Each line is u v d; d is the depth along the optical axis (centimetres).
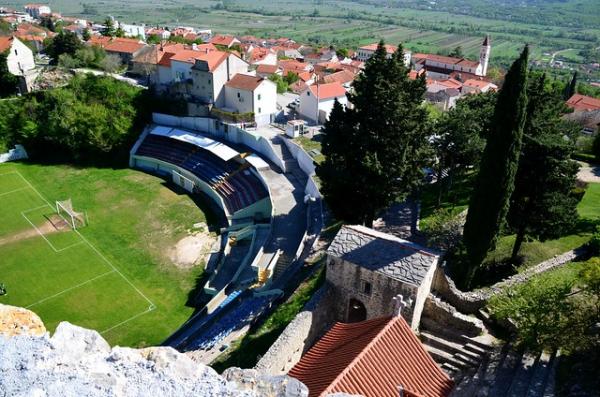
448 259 3938
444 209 5019
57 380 953
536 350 2628
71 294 5100
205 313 4612
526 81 3117
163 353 1116
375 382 2058
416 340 2294
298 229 5791
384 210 5169
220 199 6956
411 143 4459
